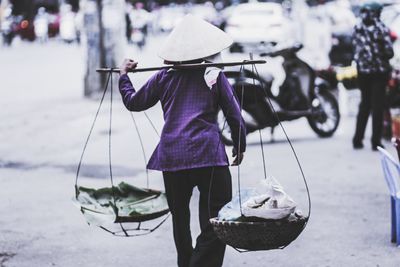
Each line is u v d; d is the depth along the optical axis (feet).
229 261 24.13
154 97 19.79
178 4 301.22
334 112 49.83
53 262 24.27
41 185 35.65
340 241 26.05
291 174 37.42
